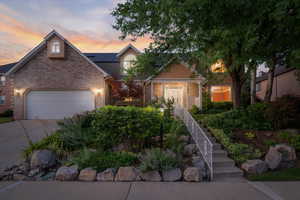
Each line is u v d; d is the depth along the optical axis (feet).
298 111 19.89
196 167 13.26
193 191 10.57
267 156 14.34
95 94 41.01
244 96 45.91
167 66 32.89
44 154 13.97
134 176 12.31
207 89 45.98
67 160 14.75
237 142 17.51
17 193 10.34
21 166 13.85
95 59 53.93
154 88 44.78
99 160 13.53
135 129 17.04
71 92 41.37
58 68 41.01
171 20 17.51
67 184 11.63
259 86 57.52
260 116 22.04
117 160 13.65
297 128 20.13
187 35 19.89
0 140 23.44
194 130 18.71
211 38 17.12
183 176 12.37
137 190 10.72
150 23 21.67
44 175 13.00
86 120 21.22
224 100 47.32
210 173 12.90
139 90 38.17
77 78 41.09
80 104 41.24
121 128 16.67
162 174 12.37
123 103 40.34
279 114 19.95
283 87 42.19
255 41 13.41
